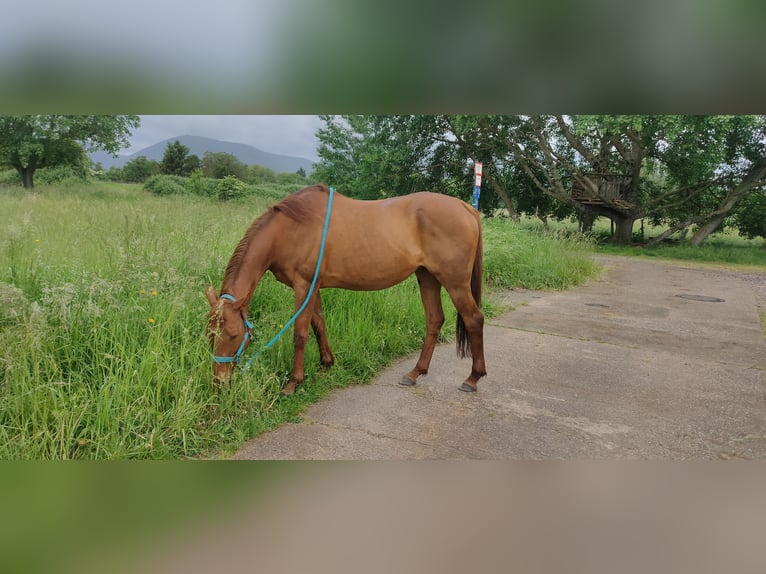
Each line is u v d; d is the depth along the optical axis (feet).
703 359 16.51
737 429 11.27
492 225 38.60
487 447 10.14
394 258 12.37
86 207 24.34
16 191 34.06
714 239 75.92
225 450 9.64
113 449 8.86
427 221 12.44
